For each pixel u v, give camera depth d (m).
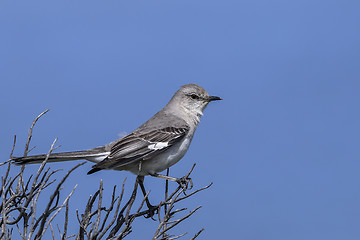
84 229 7.06
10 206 7.28
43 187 6.93
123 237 7.38
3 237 6.67
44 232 6.64
